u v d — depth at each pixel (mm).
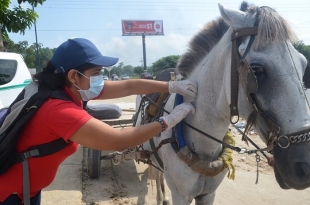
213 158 2205
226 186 4383
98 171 4480
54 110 1550
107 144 1566
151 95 2934
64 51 1651
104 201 3859
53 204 3619
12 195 1825
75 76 1678
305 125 1438
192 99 2119
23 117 1578
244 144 6145
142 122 2750
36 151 1636
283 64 1482
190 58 2246
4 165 1652
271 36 1497
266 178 4664
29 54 36375
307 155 1431
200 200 2432
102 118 4582
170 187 2336
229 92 1739
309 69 1742
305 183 1476
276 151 1569
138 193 4145
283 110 1470
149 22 54594
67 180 4328
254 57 1528
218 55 1878
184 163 2121
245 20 1661
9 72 5742
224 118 1962
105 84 2225
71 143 1729
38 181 1792
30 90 1725
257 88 1466
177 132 2143
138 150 2826
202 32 2184
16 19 6906
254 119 1604
